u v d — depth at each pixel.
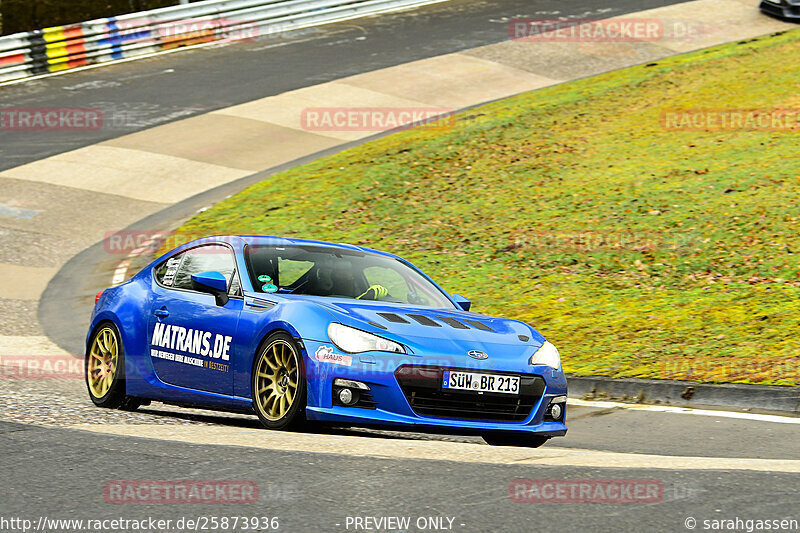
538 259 53.66
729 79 88.12
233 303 26.03
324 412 23.03
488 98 98.19
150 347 28.11
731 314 42.06
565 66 108.56
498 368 24.22
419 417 23.34
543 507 16.94
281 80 104.06
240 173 79.56
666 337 39.88
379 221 63.59
